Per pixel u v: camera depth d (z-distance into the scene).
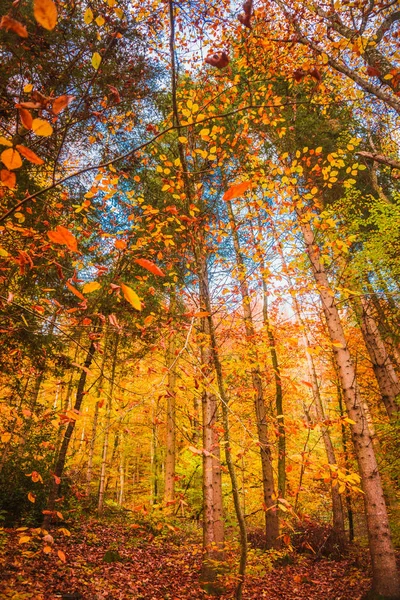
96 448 14.53
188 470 12.30
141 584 5.98
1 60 3.62
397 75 3.50
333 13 4.10
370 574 7.23
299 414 11.45
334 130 7.59
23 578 4.81
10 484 7.71
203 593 5.62
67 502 8.82
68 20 3.47
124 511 11.72
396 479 8.07
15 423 2.64
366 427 5.96
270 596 6.09
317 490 10.23
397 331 9.13
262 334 6.36
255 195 5.08
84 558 6.54
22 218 2.96
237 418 2.36
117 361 6.53
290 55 4.83
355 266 8.00
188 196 2.71
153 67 5.11
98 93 3.94
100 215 6.02
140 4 3.95
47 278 5.09
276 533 8.62
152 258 4.54
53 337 5.63
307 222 5.40
